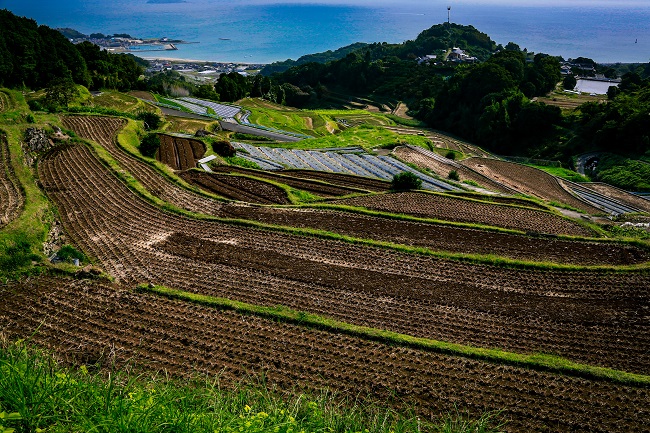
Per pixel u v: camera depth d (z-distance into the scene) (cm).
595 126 6869
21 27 5859
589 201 4503
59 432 654
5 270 1808
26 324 1554
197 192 2889
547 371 1459
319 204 2800
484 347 1598
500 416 1281
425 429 1185
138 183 2878
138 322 1605
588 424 1265
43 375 756
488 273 2097
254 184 3203
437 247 2358
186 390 937
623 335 1688
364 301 1838
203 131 4753
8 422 637
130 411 697
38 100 4950
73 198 2642
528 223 2764
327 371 1420
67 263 1944
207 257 2120
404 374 1424
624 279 2067
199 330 1582
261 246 2256
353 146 5281
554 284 2027
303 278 1981
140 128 4256
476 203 3050
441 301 1862
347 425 907
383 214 2688
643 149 6188
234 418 741
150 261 2055
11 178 2606
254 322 1644
